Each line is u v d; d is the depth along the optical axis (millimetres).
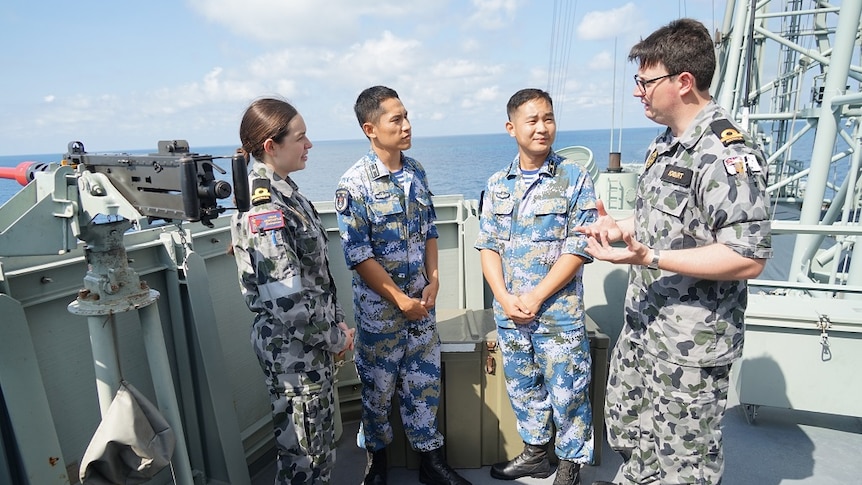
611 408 2094
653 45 1561
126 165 1231
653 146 1766
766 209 1433
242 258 1679
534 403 2234
